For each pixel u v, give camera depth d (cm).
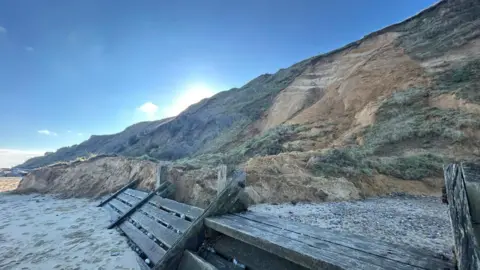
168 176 832
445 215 564
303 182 821
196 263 291
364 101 1659
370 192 833
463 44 1517
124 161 1375
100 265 424
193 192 706
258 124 2350
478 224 137
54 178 1490
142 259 451
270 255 256
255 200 725
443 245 360
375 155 1073
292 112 2162
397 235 415
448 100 1202
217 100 3575
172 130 3084
